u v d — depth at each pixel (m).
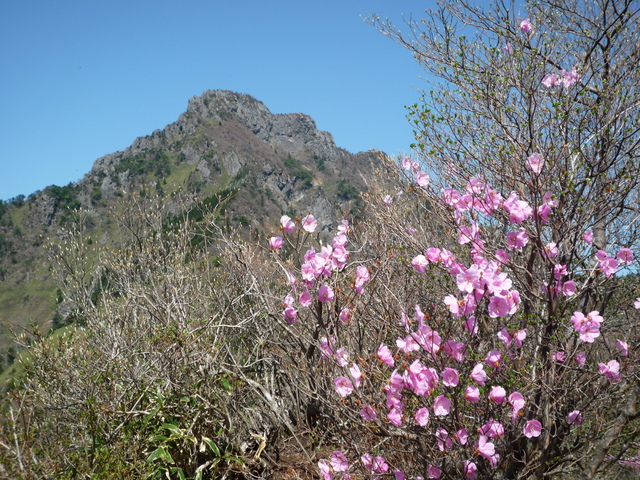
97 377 4.21
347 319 3.57
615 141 3.73
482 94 4.26
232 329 4.81
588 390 3.71
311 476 3.70
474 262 3.44
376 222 4.68
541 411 3.38
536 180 3.37
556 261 3.47
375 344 3.81
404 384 2.79
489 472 3.34
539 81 4.00
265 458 3.93
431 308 3.93
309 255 3.47
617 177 3.62
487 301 3.29
